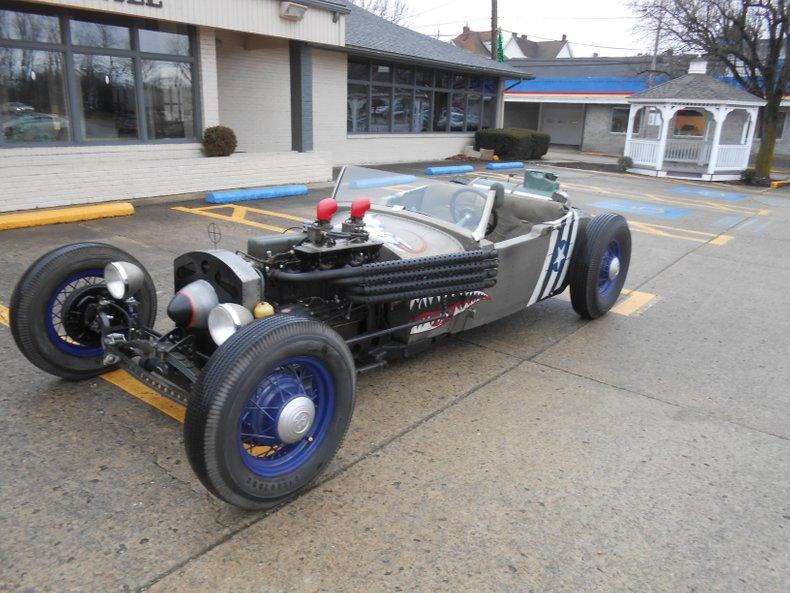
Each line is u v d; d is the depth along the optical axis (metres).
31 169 9.38
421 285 3.65
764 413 4.12
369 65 18.20
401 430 3.69
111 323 3.85
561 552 2.73
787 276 7.82
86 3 9.54
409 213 4.55
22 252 7.12
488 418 3.89
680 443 3.70
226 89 14.90
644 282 7.32
